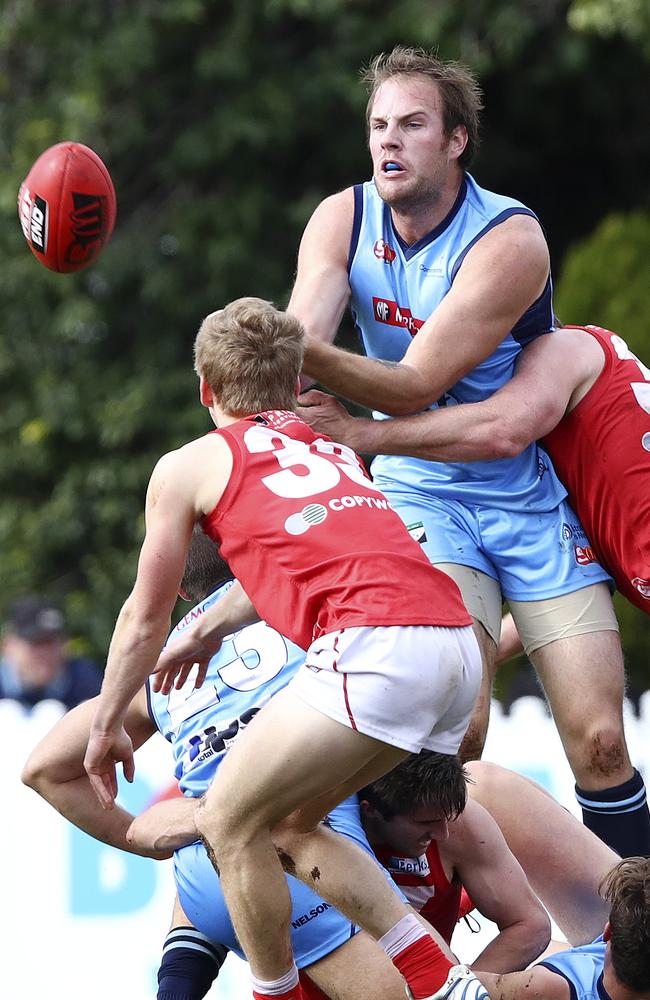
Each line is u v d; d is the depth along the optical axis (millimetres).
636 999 13461
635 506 16234
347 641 12117
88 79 47531
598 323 40031
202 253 48500
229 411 13477
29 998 23859
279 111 47844
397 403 14875
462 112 15469
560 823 15672
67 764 15617
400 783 13773
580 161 54500
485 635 16156
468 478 16281
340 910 13094
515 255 15250
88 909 24156
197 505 12906
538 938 14750
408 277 15781
